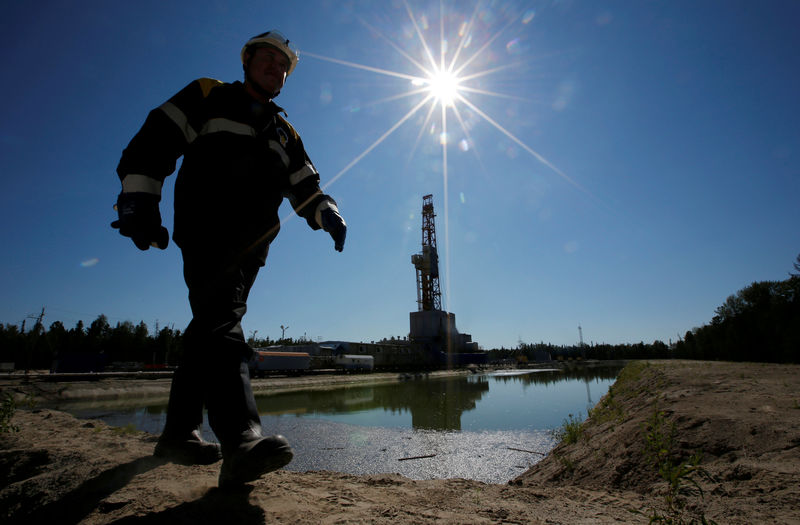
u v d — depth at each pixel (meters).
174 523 1.37
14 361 64.44
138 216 1.46
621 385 16.95
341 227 2.02
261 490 1.81
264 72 1.77
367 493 2.12
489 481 9.00
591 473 4.94
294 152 1.99
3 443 2.83
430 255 81.25
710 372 14.59
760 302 50.88
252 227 1.67
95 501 1.62
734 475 3.35
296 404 25.09
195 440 1.81
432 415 20.22
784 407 5.89
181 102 1.60
